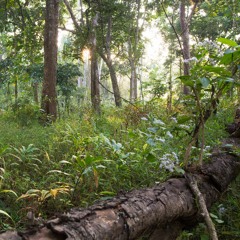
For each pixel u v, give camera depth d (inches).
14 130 245.8
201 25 684.1
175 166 99.7
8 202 111.0
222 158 120.3
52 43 347.6
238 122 180.5
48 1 347.3
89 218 67.1
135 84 705.0
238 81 101.1
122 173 128.9
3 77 494.0
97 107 376.2
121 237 69.7
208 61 101.4
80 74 504.1
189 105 109.3
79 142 165.6
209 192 100.9
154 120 126.6
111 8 462.6
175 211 85.0
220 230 100.7
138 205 76.8
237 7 406.3
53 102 340.8
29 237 57.9
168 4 589.6
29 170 146.9
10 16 498.9
